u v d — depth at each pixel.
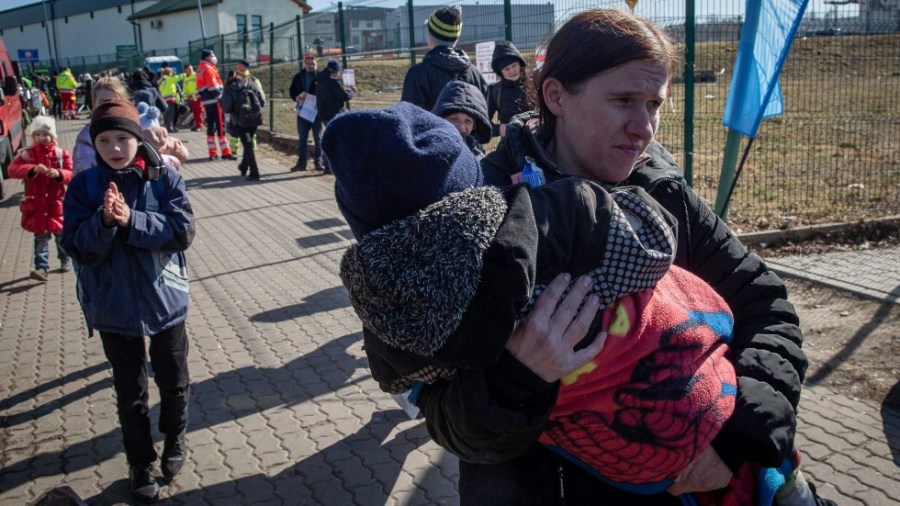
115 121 3.60
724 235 1.79
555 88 1.63
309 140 17.42
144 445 3.79
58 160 7.81
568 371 1.33
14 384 5.29
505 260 1.21
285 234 9.59
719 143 12.24
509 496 1.54
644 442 1.40
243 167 14.20
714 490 1.58
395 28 13.15
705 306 1.54
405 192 1.32
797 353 1.63
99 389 5.17
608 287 1.35
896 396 4.34
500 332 1.22
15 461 4.23
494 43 9.16
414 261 1.22
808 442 3.95
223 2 61.28
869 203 8.77
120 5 74.19
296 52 17.91
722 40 7.40
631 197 1.43
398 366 1.40
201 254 8.75
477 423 1.30
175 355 3.83
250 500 3.79
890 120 13.17
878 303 5.64
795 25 4.21
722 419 1.44
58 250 8.19
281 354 5.62
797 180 10.32
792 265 6.62
